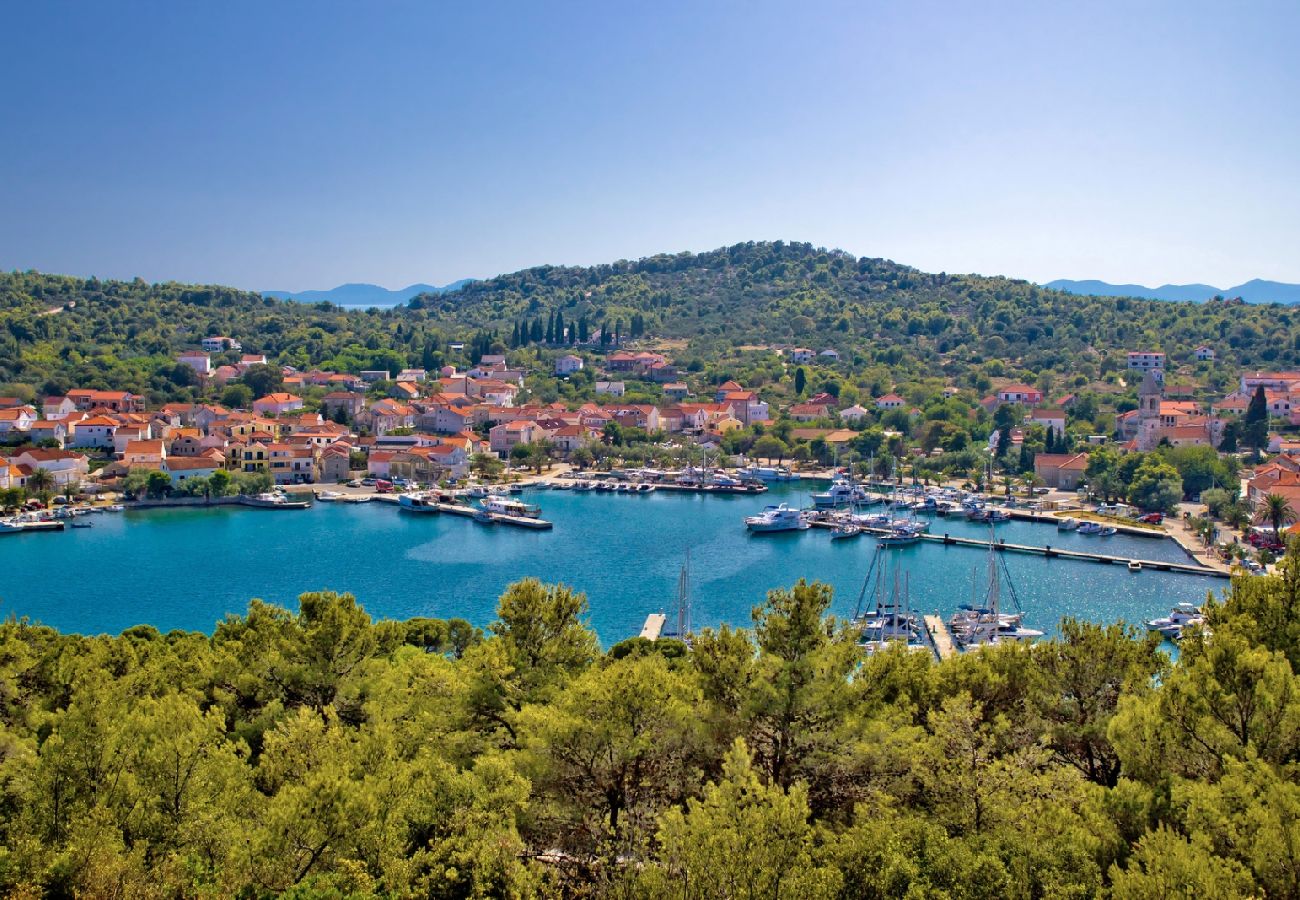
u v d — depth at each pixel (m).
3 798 45.38
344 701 62.06
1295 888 34.66
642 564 168.62
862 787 46.12
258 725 58.72
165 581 154.00
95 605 139.62
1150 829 40.56
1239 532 182.62
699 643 52.69
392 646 76.38
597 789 47.34
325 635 63.34
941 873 37.22
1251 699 44.28
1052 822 39.75
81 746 46.16
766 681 49.00
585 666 62.78
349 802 42.62
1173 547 179.62
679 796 46.97
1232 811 38.28
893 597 138.12
